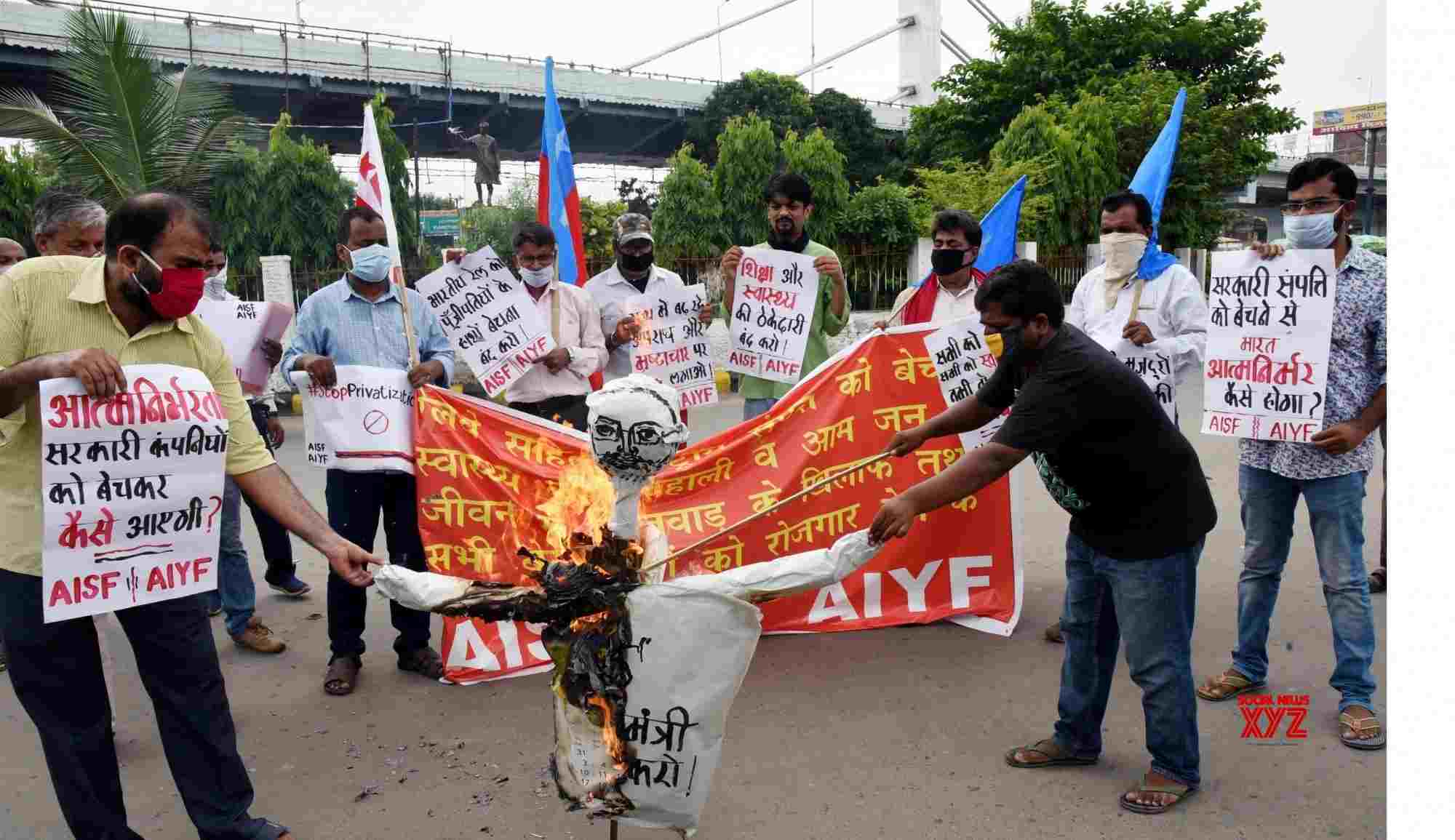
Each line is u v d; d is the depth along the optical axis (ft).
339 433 15.10
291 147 51.34
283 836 10.93
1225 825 11.07
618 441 8.54
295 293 48.42
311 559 22.21
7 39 71.92
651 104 117.29
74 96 42.01
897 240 56.39
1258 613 14.03
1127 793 11.64
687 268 53.16
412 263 56.24
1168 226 75.82
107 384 9.15
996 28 96.22
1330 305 12.83
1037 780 12.19
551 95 21.84
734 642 8.30
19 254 17.85
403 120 101.81
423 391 15.38
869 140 107.04
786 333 18.71
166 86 42.93
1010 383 12.05
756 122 59.57
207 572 10.13
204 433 9.93
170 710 10.23
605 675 8.45
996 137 94.17
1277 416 13.25
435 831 11.28
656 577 9.09
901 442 12.39
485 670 15.49
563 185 21.88
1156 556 11.01
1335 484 13.01
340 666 15.31
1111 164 68.23
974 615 17.22
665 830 11.14
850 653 16.28
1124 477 10.89
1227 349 13.69
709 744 8.43
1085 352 10.71
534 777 12.49
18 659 9.66
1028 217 63.57
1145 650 11.25
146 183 41.52
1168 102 73.72
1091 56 91.81
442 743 13.50
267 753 13.28
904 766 12.57
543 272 18.79
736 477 16.58
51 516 9.12
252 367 16.35
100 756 10.11
